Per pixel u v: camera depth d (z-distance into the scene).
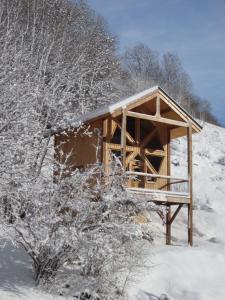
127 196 9.91
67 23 25.69
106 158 15.23
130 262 9.47
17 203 9.84
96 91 21.83
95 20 34.25
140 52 49.94
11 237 9.24
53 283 9.20
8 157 10.52
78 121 14.86
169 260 11.91
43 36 21.66
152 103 16.02
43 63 18.05
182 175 25.09
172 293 10.41
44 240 8.89
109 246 9.14
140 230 9.71
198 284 11.06
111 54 29.08
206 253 12.84
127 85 36.03
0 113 11.85
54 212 9.28
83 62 22.30
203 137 35.16
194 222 17.98
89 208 9.45
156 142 16.95
